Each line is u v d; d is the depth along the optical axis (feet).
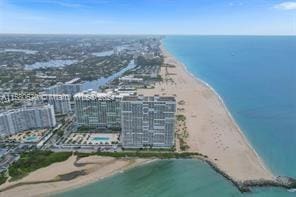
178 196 629.10
